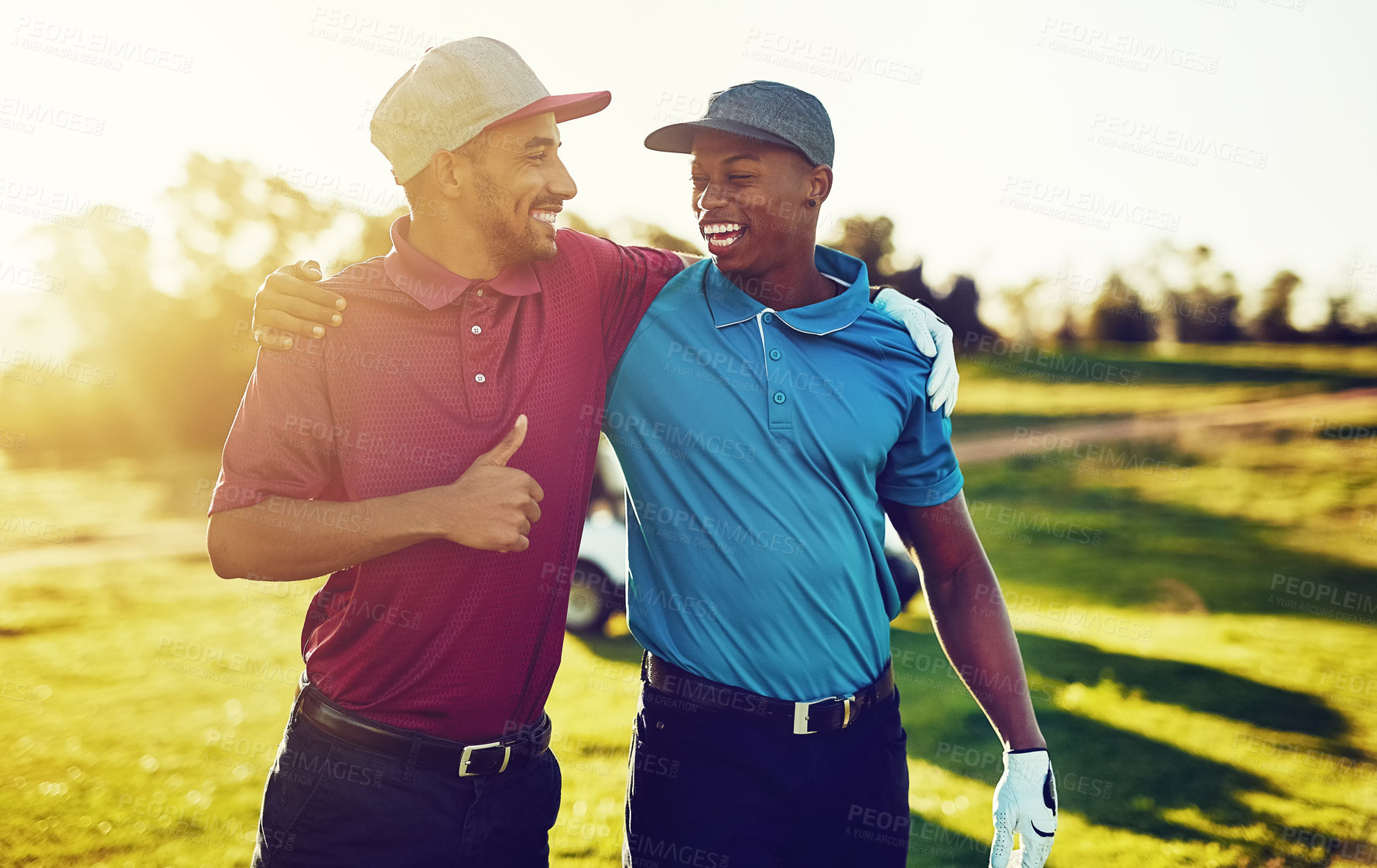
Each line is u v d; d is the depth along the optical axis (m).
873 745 2.30
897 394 2.26
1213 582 9.91
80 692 5.93
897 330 2.34
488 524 1.92
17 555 11.75
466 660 2.08
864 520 2.29
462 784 2.10
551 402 2.13
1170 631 7.77
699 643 2.21
